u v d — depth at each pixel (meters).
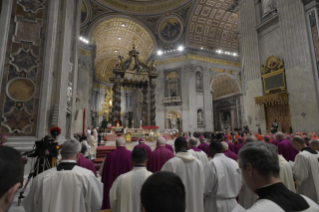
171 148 5.06
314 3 9.27
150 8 25.53
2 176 0.77
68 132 9.40
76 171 1.97
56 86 6.76
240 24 14.02
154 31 26.83
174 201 0.78
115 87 17.86
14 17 5.66
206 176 2.45
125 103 37.72
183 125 25.02
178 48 26.42
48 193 1.83
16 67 5.48
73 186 1.89
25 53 5.63
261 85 11.96
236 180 2.44
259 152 1.20
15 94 5.39
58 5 6.52
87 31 23.41
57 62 6.93
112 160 3.52
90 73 25.05
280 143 4.87
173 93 26.44
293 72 9.91
